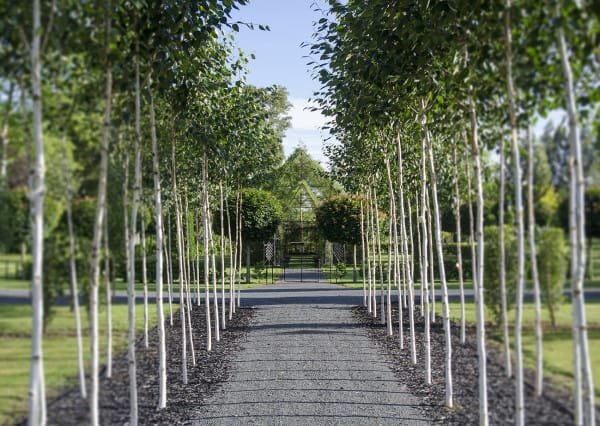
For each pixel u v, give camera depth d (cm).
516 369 512
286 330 1334
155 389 829
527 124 512
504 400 583
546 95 488
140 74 653
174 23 645
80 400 495
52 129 476
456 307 1277
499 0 505
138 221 854
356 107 855
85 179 520
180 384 855
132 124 657
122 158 618
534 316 539
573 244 456
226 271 2922
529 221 506
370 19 718
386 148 1119
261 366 964
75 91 500
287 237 3531
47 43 458
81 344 497
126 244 630
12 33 438
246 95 1169
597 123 464
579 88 470
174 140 895
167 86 686
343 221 2656
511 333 605
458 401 740
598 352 488
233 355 1059
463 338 912
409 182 1201
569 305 500
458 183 877
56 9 457
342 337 1232
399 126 956
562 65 470
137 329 888
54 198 477
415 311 1550
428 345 845
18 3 430
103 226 545
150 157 839
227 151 1141
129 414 639
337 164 1518
